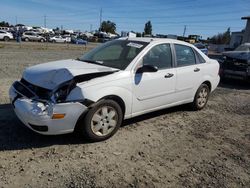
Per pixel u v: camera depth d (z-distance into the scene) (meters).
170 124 5.62
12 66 11.81
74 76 4.16
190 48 6.22
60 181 3.36
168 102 5.62
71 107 4.02
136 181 3.49
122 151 4.24
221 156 4.38
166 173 3.73
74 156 3.96
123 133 4.93
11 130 4.64
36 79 4.38
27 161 3.74
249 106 7.66
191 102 6.42
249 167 4.09
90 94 4.15
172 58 5.65
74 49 31.36
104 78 4.40
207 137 5.10
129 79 4.70
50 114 3.93
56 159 3.84
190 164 4.03
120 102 4.67
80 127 4.30
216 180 3.67
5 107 5.77
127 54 5.12
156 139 4.80
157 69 4.85
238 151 4.61
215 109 7.05
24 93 4.30
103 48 5.66
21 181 3.30
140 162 3.96
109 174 3.59
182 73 5.77
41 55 19.33
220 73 11.05
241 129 5.69
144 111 5.15
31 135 4.50
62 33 79.38
